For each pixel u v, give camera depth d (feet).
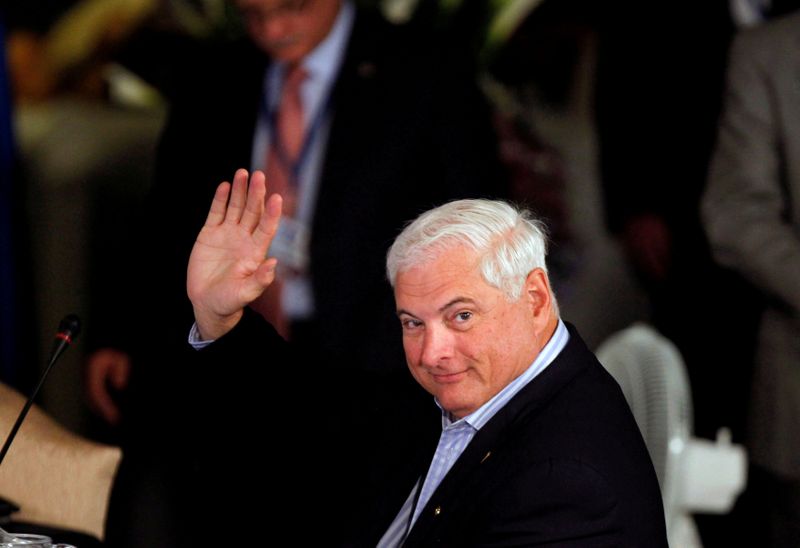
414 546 28.94
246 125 49.80
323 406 35.27
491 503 27.91
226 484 41.63
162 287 50.39
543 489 27.27
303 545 36.99
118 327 52.39
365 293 47.67
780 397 45.55
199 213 49.73
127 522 51.80
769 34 45.83
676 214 59.00
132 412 52.01
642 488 27.81
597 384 29.17
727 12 58.29
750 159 45.62
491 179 48.88
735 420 57.16
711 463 41.06
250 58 50.37
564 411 28.35
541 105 59.93
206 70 51.16
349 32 49.29
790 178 44.93
